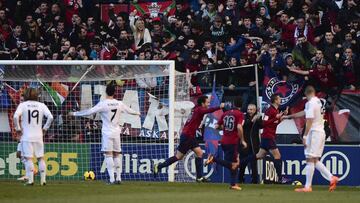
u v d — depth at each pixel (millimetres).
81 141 64625
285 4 72312
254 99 64500
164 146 64188
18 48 73750
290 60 65250
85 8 78438
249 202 41312
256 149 61250
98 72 65062
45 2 78875
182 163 63719
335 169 63875
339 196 46562
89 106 65125
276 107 59250
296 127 64312
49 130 64875
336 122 64375
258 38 68688
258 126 61094
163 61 63406
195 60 67250
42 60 66312
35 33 75062
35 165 62625
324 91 64438
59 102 65000
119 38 73688
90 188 52375
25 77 65125
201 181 59906
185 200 42156
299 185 58312
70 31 75375
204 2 75125
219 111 63719
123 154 64438
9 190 49750
